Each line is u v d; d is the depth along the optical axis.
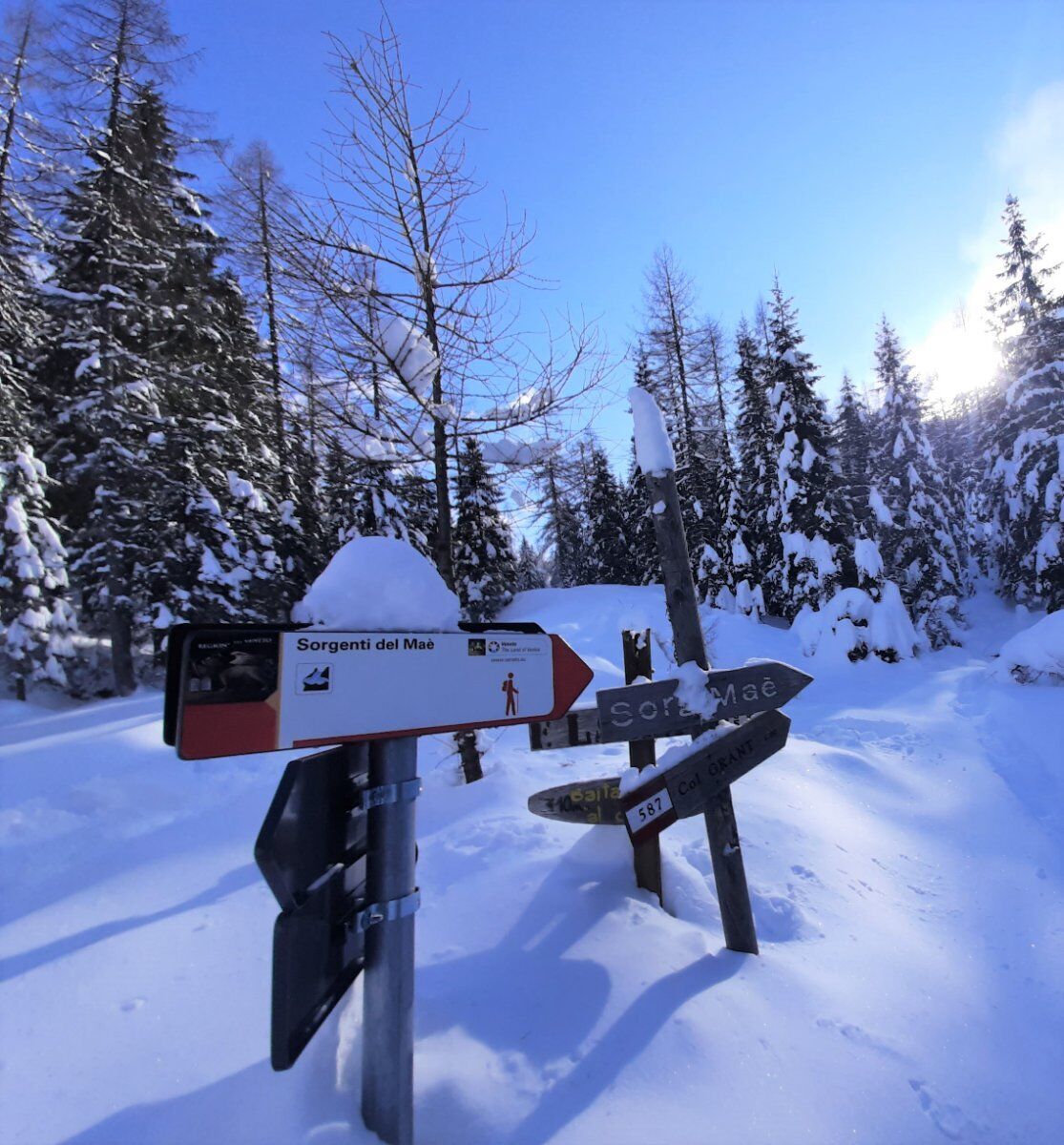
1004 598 31.12
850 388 30.81
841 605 18.72
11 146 15.17
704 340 31.52
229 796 6.44
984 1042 3.09
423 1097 2.29
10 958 3.36
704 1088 2.46
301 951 1.54
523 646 2.20
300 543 21.83
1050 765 8.05
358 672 1.77
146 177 16.67
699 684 3.44
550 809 4.05
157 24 15.66
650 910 3.69
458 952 3.30
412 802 1.99
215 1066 2.48
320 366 5.22
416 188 5.59
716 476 29.97
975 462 37.97
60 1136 2.15
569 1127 2.24
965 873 5.22
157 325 16.89
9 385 15.60
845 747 9.20
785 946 3.70
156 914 3.86
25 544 14.98
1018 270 25.77
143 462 16.73
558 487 6.47
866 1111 2.50
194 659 1.53
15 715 14.31
